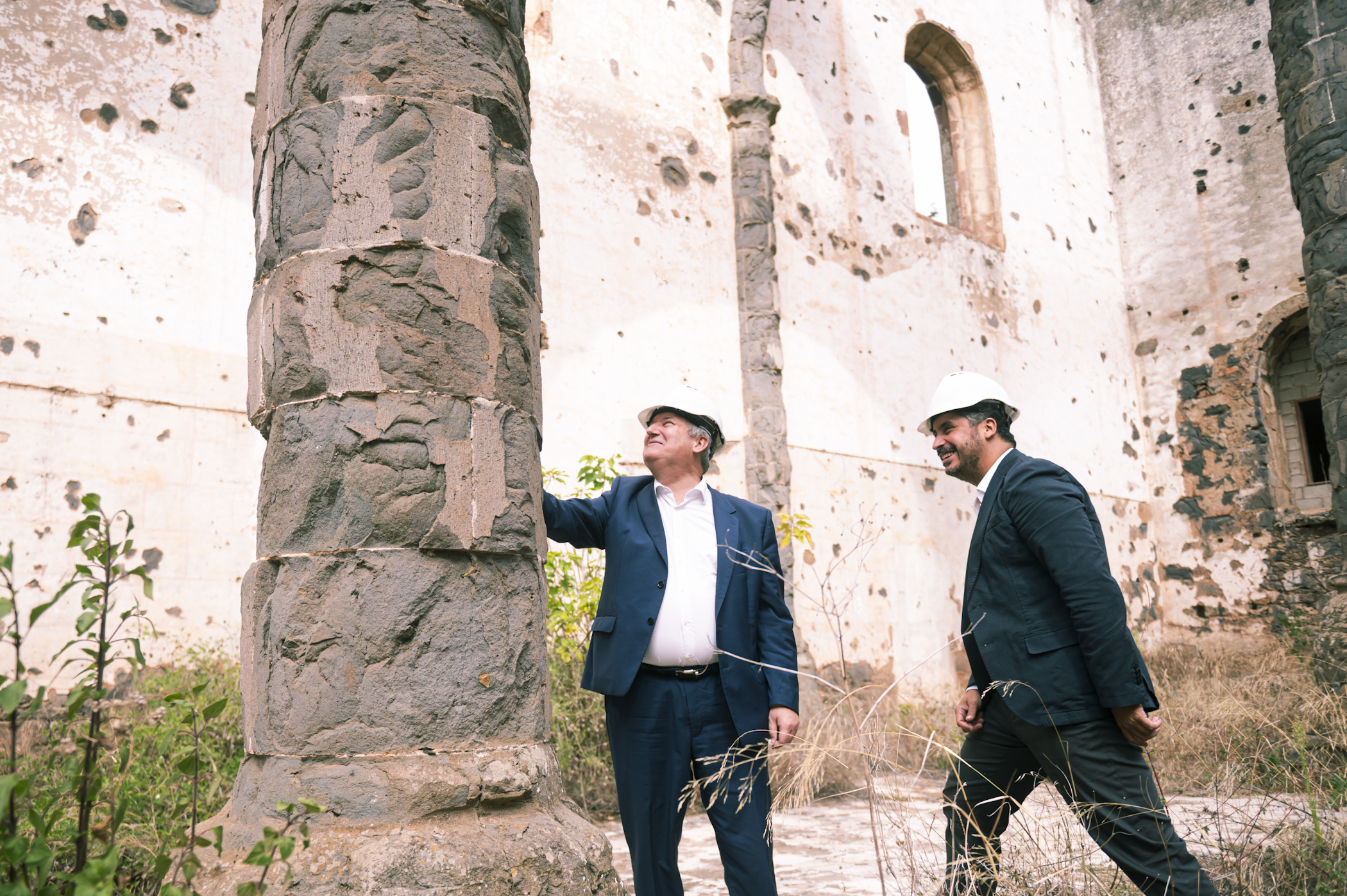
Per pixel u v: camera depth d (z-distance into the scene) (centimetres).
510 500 208
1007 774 256
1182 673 965
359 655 188
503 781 189
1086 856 251
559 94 688
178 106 512
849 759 543
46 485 445
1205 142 1154
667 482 262
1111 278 1184
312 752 184
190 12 524
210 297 509
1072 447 1060
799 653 713
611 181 705
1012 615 240
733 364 755
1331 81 579
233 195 526
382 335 200
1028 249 1072
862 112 912
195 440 492
